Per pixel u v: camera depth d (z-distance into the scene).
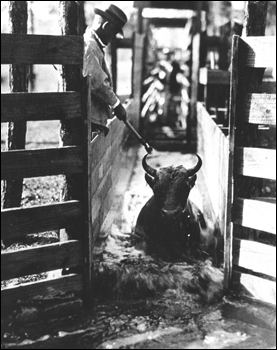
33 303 4.67
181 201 5.59
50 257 4.63
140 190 8.11
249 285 5.05
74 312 4.82
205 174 8.60
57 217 4.64
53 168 4.55
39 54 4.37
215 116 9.87
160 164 9.94
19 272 4.48
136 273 5.39
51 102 4.48
